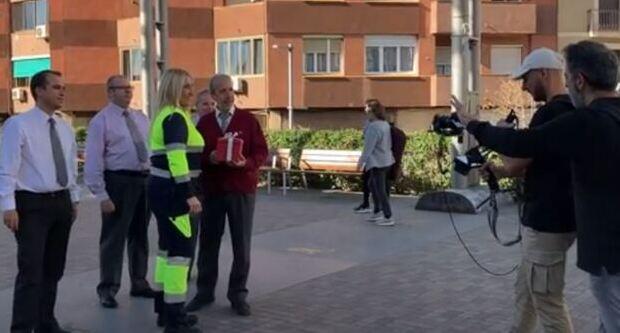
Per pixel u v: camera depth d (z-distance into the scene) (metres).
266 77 30.69
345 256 9.00
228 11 31.83
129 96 6.98
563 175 4.48
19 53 39.19
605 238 3.74
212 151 6.55
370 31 31.55
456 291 7.26
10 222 5.50
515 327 5.10
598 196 3.76
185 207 5.90
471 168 5.14
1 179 5.49
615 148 3.72
